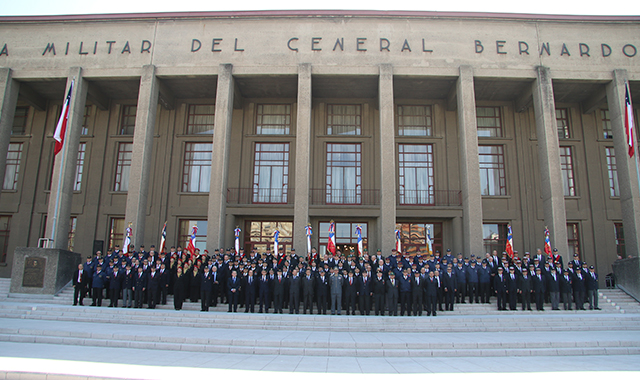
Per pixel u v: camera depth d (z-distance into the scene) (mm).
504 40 21172
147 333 10914
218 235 19156
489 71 20875
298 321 13148
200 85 22625
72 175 20406
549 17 21156
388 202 19453
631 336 11641
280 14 21281
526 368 8164
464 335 11859
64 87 22828
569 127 24062
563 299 16047
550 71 20844
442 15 21203
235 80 21797
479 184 19734
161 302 15766
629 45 21188
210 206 19438
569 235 23234
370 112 24266
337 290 14664
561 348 10250
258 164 23969
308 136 20062
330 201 23375
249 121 24203
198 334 10938
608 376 7461
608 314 15312
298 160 19859
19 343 10125
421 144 24234
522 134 23844
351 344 9969
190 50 21219
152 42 21328
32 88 23031
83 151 24344
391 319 13125
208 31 21422
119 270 15438
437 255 17156
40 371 7059
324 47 21109
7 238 23609
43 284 17312
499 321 13398
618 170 20453
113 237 23562
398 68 20844
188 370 7438
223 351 9719
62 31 21547
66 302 16453
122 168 24234
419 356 9562
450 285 15211
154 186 23609
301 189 19594
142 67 21016
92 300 15969
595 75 20844
